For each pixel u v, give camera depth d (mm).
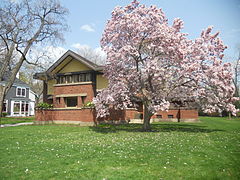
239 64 36438
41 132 14273
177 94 16094
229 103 14406
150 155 7289
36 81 61656
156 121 26844
